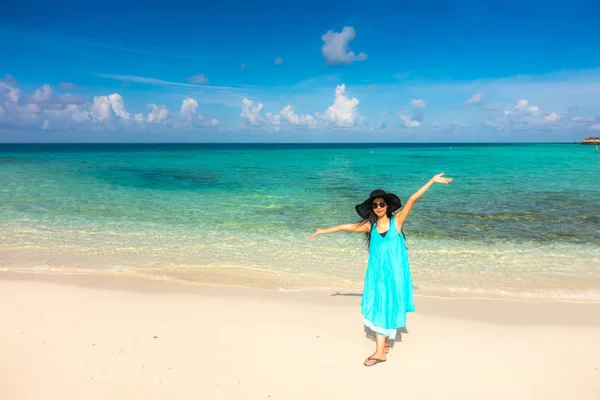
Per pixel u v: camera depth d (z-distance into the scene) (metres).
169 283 6.89
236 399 3.64
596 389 3.86
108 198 16.03
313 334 4.97
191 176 26.12
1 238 9.84
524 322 5.36
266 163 42.34
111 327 5.10
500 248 9.05
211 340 4.77
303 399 3.67
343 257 8.47
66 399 3.59
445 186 19.97
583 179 22.98
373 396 3.73
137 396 3.65
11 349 4.48
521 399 3.71
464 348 4.66
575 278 7.18
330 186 20.59
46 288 6.58
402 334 5.02
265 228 11.02
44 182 21.45
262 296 6.30
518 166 35.56
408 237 10.01
